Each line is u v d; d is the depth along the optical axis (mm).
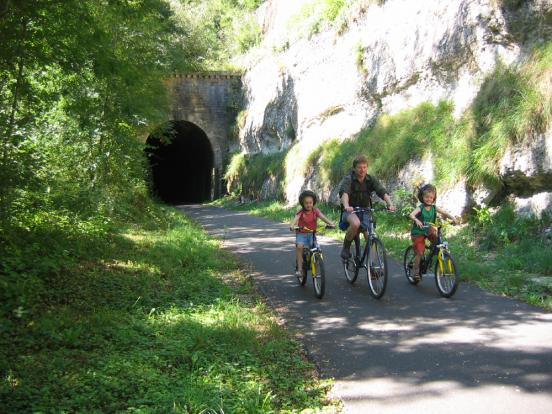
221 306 6660
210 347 5035
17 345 4797
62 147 11258
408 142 13734
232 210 26297
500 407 3742
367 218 7551
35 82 8531
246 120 32469
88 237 9469
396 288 7621
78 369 4316
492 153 10711
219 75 34781
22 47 6859
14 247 7090
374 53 17984
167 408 3688
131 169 14203
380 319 6102
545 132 9766
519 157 10117
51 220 9133
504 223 9875
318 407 3883
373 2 18781
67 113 9992
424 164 12883
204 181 39344
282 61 27172
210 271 8977
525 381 4148
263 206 24094
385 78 17188
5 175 6895
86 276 7473
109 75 7641
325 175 18203
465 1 13406
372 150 15703
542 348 4863
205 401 3797
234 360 4754
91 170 11992
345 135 19438
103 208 11852
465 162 11344
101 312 5801
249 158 31344
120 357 4633
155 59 13344
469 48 13188
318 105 22203
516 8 11789
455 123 12609
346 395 4094
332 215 16203
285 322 6145
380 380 4340
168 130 17406
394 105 16844
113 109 11398
